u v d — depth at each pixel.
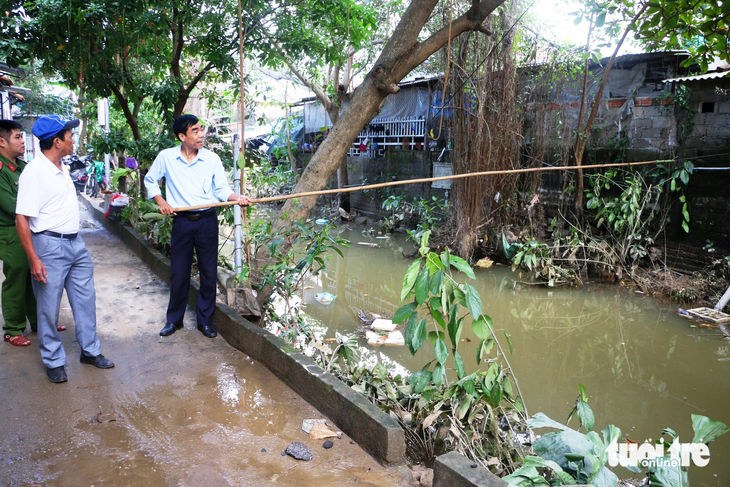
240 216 5.13
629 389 5.00
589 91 9.15
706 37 4.89
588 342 6.14
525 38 9.12
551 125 9.48
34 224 3.44
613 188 8.91
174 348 4.30
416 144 13.58
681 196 7.73
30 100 18.88
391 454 2.77
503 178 9.26
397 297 7.88
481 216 9.66
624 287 8.12
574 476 2.57
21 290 4.24
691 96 7.89
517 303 7.49
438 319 3.31
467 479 2.35
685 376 5.27
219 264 6.51
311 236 4.80
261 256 5.56
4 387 3.55
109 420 3.15
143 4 6.57
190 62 9.55
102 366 3.88
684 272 8.04
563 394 4.90
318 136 15.94
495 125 8.92
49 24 6.54
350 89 14.12
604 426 4.32
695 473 3.72
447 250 3.24
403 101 13.87
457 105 9.28
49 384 3.61
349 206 15.41
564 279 8.36
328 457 2.84
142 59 8.80
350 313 7.08
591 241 8.60
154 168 4.26
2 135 4.10
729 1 4.49
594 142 9.17
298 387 3.54
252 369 3.93
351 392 3.16
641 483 3.58
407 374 5.15
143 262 7.23
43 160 3.43
